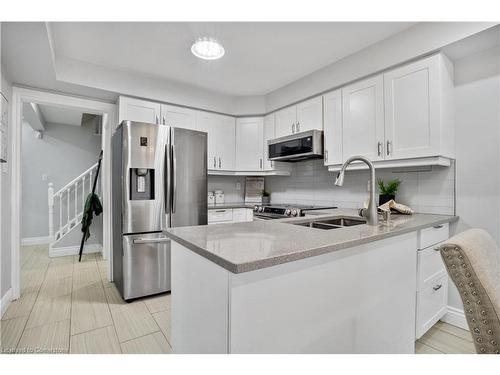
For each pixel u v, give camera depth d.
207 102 3.49
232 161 3.75
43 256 4.07
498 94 1.96
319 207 3.06
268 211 3.23
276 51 2.49
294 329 1.03
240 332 0.90
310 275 1.08
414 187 2.40
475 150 2.06
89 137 5.50
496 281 0.84
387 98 2.28
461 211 2.13
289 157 3.12
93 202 4.02
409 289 1.66
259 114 3.74
